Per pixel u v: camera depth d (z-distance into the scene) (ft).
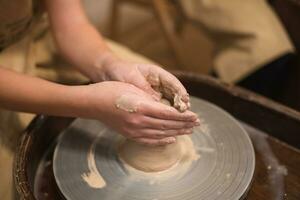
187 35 6.07
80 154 2.29
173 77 2.15
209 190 2.08
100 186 2.12
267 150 2.48
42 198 2.19
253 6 3.88
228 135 2.37
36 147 2.35
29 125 2.34
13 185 2.23
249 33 3.76
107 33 6.07
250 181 2.12
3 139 2.49
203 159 2.24
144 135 2.04
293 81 3.77
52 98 2.20
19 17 2.79
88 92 2.13
